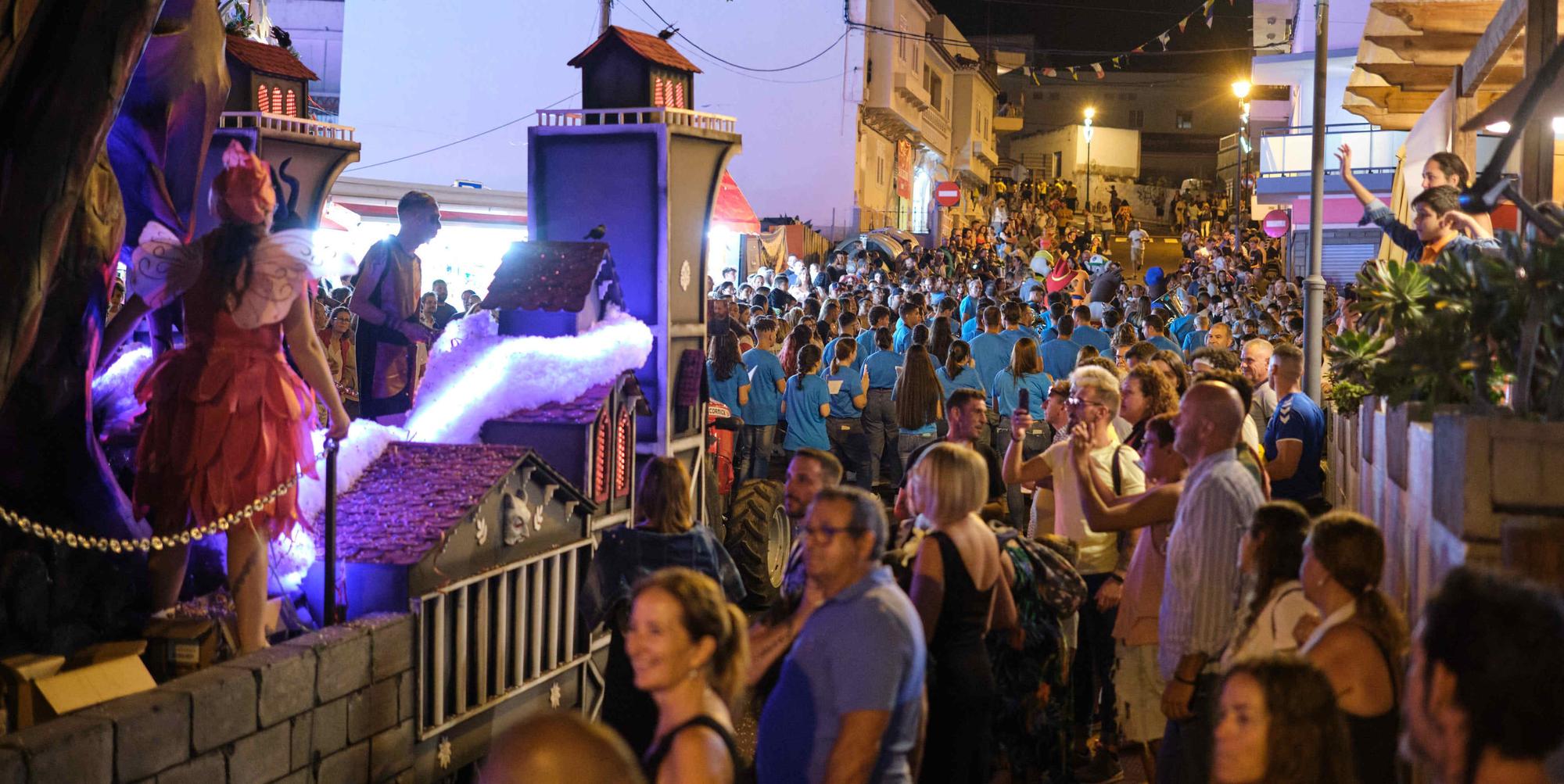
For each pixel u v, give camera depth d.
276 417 4.98
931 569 4.56
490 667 5.69
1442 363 4.27
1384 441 5.23
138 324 5.97
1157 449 5.60
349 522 5.42
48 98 4.82
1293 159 29.28
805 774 3.66
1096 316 21.05
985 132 62.84
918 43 46.34
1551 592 2.20
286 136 8.49
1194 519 4.53
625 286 7.98
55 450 5.29
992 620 5.13
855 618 3.65
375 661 4.91
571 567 6.39
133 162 5.95
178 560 5.18
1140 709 5.39
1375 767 3.44
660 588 3.06
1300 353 7.92
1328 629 3.54
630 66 8.05
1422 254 6.00
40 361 5.22
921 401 11.89
